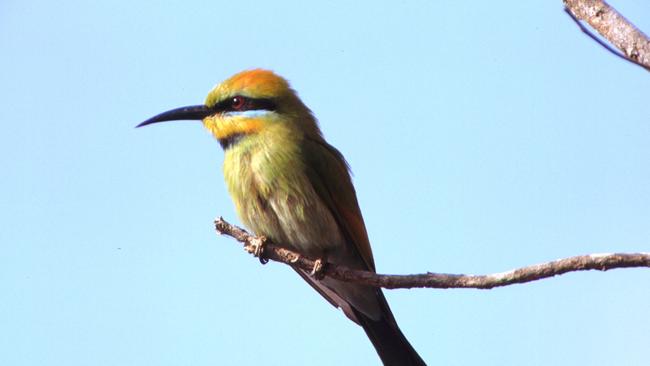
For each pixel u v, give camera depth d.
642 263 6.23
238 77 10.52
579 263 6.46
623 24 6.16
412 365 10.07
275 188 10.01
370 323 10.23
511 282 6.80
